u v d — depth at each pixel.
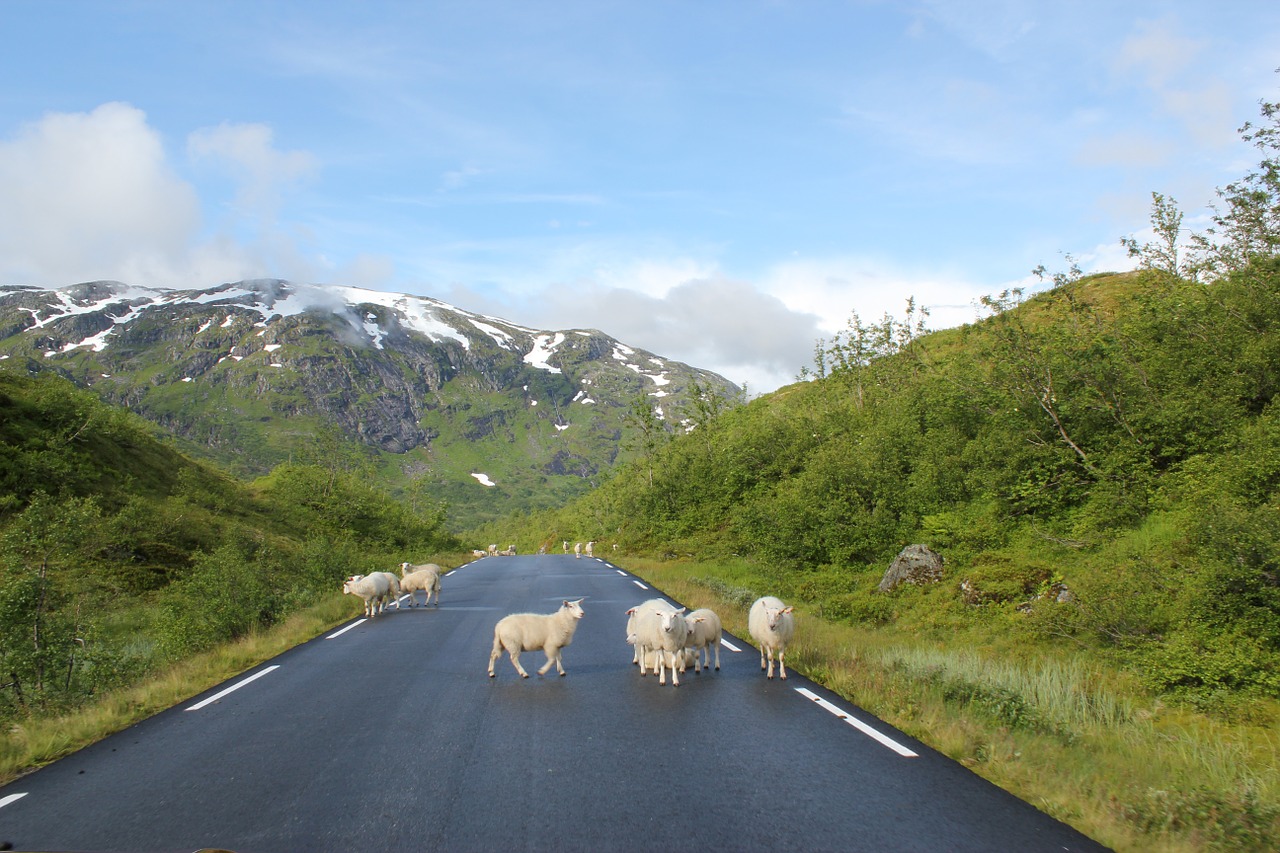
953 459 21.09
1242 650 8.79
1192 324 17.41
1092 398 18.12
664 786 5.51
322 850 4.45
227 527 29.72
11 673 9.59
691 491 38.03
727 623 13.80
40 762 6.34
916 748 6.45
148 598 20.66
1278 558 8.97
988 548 17.44
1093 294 30.45
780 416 34.84
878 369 30.72
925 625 14.04
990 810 5.02
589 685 9.12
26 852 4.46
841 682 8.80
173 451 39.94
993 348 20.67
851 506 21.50
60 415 30.88
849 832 4.65
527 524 102.44
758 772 5.81
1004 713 7.44
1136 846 4.45
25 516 10.88
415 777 5.78
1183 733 7.43
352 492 44.47
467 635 13.27
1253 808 5.00
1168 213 18.69
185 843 4.58
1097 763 6.04
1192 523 11.78
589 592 20.14
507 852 4.38
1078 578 12.48
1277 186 15.48
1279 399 14.38
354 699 8.52
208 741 6.89
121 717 7.77
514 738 6.84
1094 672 9.88
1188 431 16.02
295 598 17.62
